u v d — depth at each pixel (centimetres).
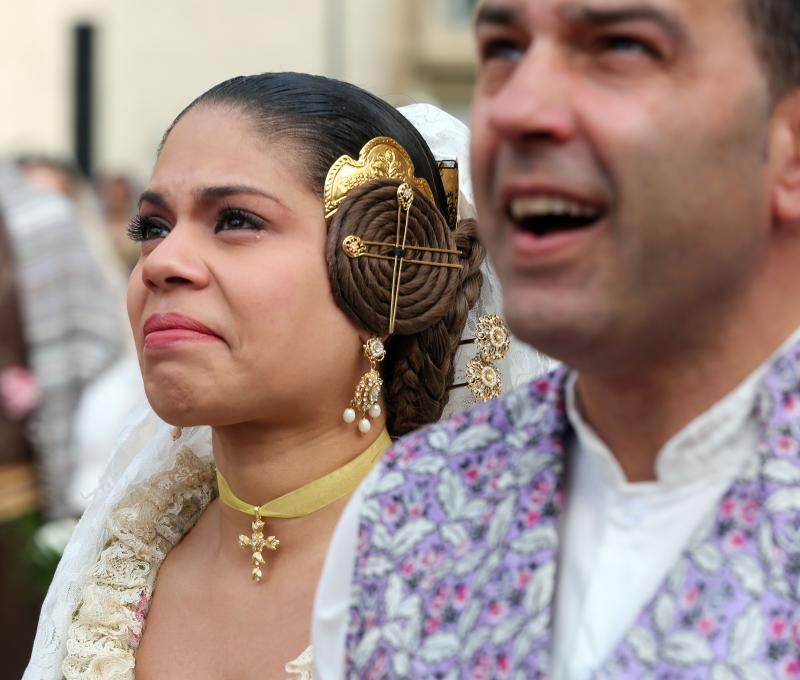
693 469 195
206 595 316
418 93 1930
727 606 185
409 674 209
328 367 306
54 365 850
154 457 346
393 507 224
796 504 188
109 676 314
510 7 191
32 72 1988
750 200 187
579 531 206
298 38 1838
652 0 182
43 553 771
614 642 194
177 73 1881
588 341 187
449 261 323
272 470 307
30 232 855
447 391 334
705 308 189
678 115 182
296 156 304
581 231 185
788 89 188
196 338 296
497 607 203
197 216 302
